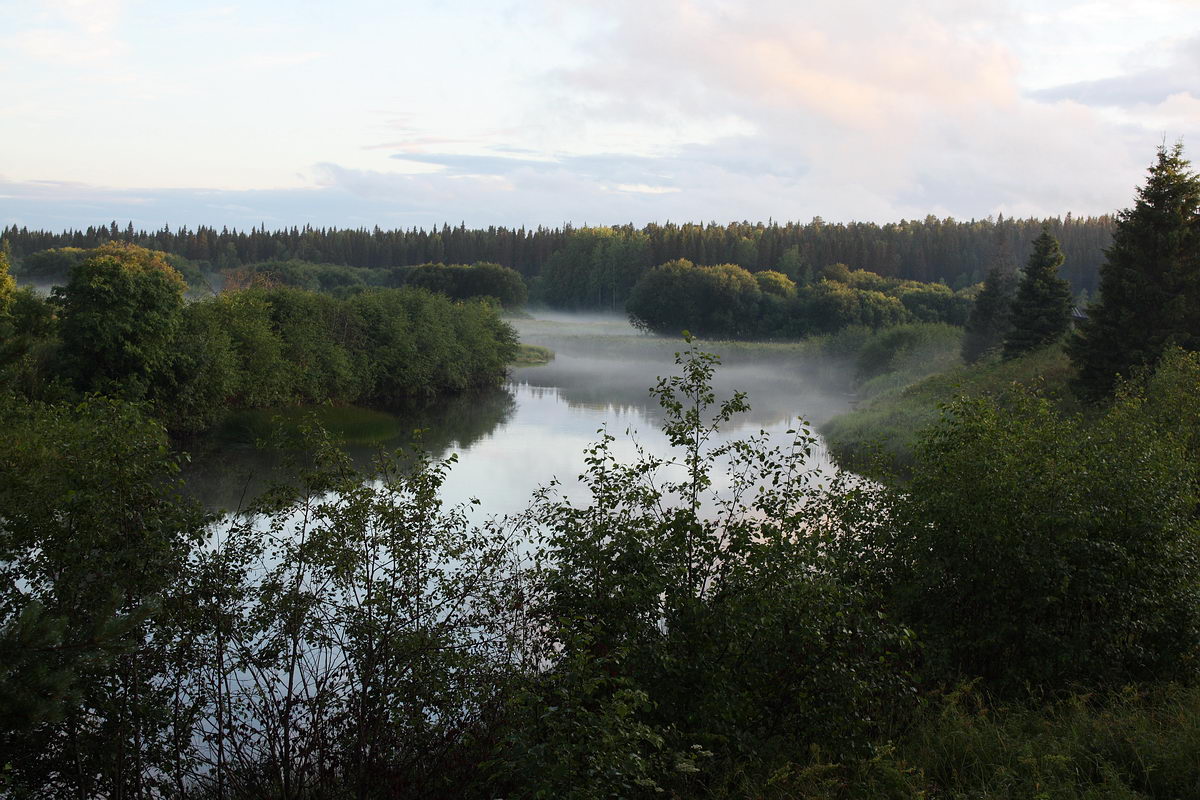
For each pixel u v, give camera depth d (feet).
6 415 32.07
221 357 112.27
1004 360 149.69
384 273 495.41
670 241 494.59
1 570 25.41
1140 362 92.79
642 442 109.19
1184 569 33.24
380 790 26.63
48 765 24.86
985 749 25.57
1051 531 32.30
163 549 26.53
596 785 20.22
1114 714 27.43
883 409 126.82
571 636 25.75
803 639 26.58
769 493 34.01
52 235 608.19
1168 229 96.99
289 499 30.55
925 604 34.19
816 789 23.66
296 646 27.66
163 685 27.48
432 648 27.17
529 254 613.52
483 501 73.36
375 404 157.17
